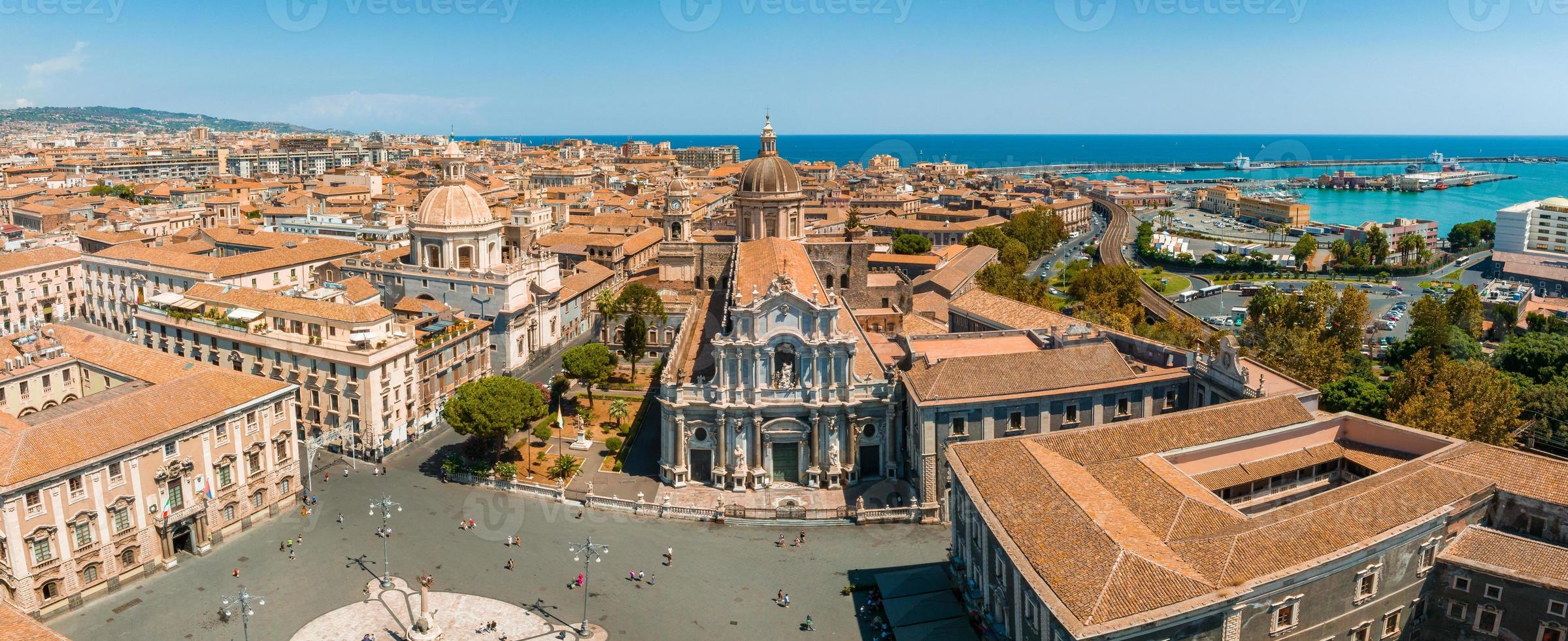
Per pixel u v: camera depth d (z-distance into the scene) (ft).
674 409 416.26
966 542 314.96
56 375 437.99
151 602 330.54
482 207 606.14
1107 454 315.37
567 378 529.04
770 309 407.23
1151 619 223.71
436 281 596.70
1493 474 288.51
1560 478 279.69
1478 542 269.23
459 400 430.20
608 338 622.13
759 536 378.73
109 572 336.49
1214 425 334.03
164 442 349.82
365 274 654.94
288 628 314.35
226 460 373.61
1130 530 257.55
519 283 591.37
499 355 583.99
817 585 340.59
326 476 437.99
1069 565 246.47
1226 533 254.27
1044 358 404.98
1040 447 313.94
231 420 375.04
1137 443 322.34
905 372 423.23
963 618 309.42
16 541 308.81
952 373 391.04
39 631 243.40
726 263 654.53
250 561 359.25
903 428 423.23
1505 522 284.20
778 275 456.86
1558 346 549.13
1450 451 303.68
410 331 485.15
